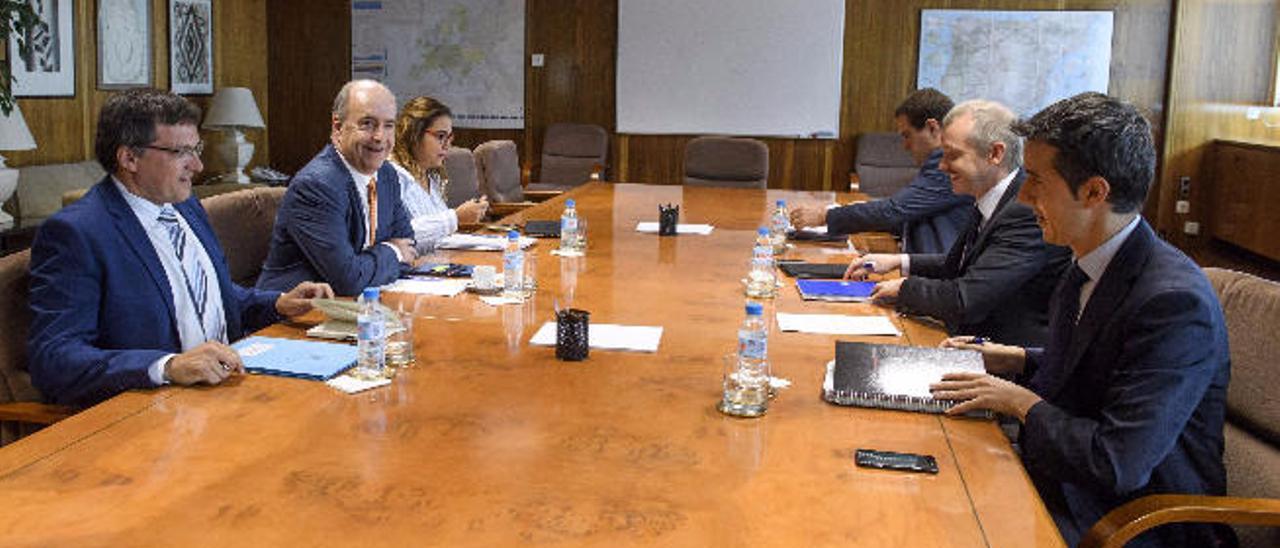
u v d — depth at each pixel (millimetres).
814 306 2822
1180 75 7945
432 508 1464
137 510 1438
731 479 1596
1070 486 1938
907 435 1810
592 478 1585
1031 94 8172
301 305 2521
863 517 1479
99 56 6719
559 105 8773
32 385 2260
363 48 8867
